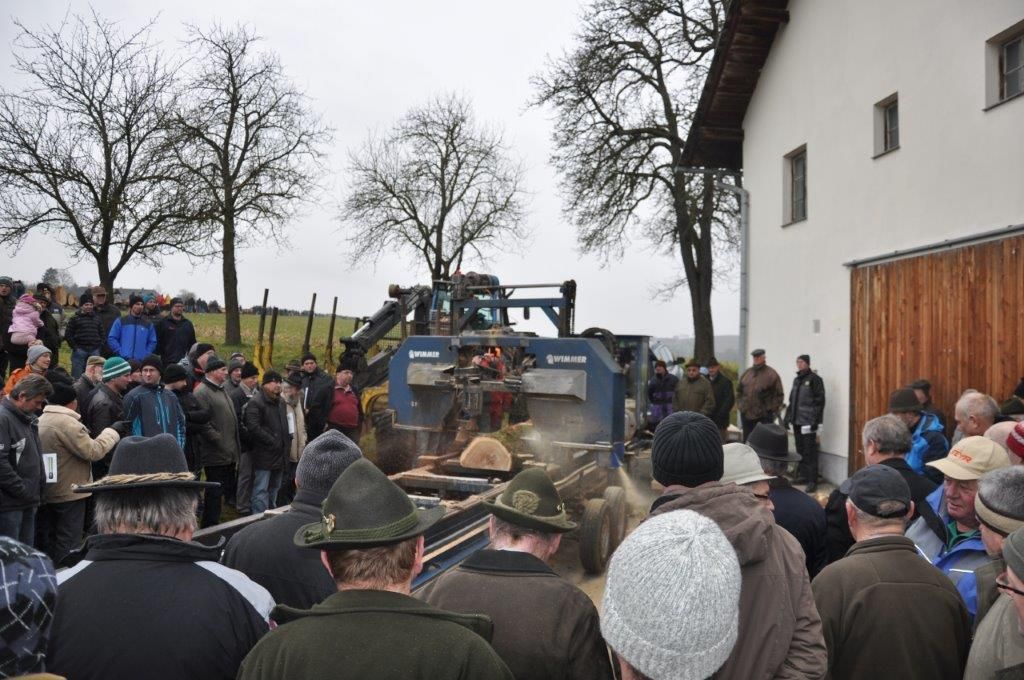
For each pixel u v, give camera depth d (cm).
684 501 226
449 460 687
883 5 1012
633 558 144
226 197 2095
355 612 167
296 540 195
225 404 723
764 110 1344
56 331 1064
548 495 240
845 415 1084
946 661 246
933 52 917
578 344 702
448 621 170
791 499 351
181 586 214
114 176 1678
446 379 711
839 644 252
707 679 144
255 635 222
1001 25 816
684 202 2186
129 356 1020
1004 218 808
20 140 1582
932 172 917
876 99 1025
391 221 2652
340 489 184
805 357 1068
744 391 1148
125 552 217
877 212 1024
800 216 1259
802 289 1209
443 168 2683
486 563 229
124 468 228
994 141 823
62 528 554
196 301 3556
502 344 715
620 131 2283
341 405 881
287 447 753
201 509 712
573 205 2291
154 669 201
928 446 579
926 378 916
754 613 208
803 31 1212
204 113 2103
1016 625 213
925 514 351
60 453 547
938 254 899
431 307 988
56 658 200
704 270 2341
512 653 210
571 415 700
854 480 273
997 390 809
